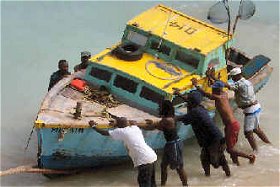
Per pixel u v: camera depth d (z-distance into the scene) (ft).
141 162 66.33
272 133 86.02
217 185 73.36
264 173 76.18
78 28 113.09
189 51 76.33
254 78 86.79
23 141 81.61
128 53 76.79
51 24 114.21
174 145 69.10
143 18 82.38
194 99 70.03
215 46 77.61
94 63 76.59
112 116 71.05
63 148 69.51
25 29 111.86
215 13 82.02
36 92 93.86
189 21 83.05
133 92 74.59
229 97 80.12
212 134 70.54
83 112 71.41
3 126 84.74
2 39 108.27
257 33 114.93
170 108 69.72
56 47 106.32
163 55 78.54
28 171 69.67
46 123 66.90
